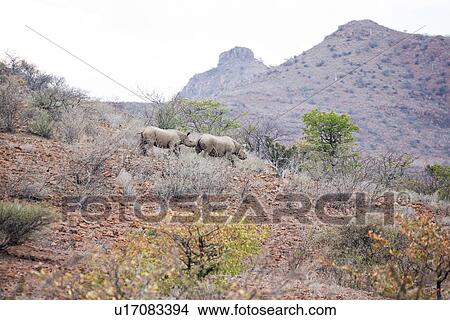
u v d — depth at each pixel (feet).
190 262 28.68
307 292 28.78
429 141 467.11
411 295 27.53
